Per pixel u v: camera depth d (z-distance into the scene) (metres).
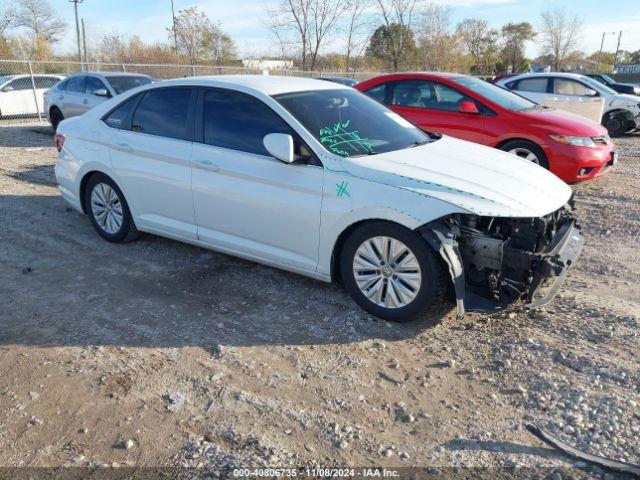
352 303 4.43
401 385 3.39
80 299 4.54
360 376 3.48
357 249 4.09
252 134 4.57
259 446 2.88
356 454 2.84
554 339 3.85
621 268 5.18
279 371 3.54
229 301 4.51
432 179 3.92
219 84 4.88
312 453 2.84
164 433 2.98
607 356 3.62
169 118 5.12
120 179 5.45
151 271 5.11
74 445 2.90
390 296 4.02
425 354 3.72
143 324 4.13
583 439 2.92
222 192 4.66
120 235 5.70
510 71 49.62
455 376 3.48
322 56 32.50
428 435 2.98
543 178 4.40
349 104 5.00
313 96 4.85
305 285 4.78
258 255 4.64
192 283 4.85
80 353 3.74
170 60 34.66
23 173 9.01
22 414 3.13
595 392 3.27
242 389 3.35
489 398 3.27
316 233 4.20
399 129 4.98
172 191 5.04
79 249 5.68
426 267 3.79
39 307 4.39
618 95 14.60
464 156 4.53
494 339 3.88
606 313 4.19
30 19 42.38
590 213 6.85
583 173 7.50
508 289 3.85
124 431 2.99
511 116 7.66
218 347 3.79
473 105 7.77
